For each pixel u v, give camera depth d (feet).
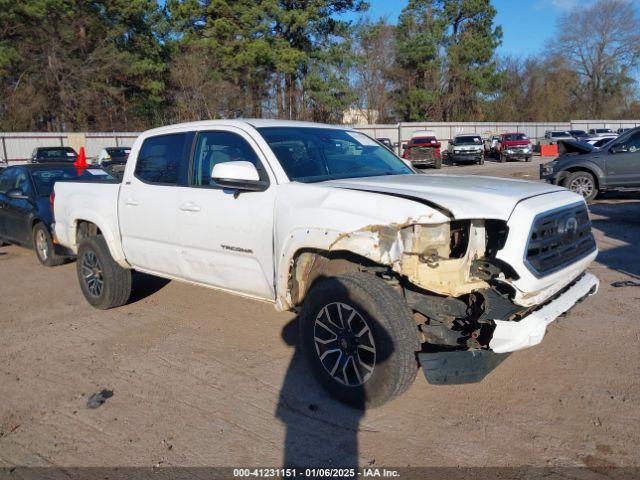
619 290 19.94
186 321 18.30
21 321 18.94
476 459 10.21
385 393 11.21
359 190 12.15
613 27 207.41
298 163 14.12
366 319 11.21
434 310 11.64
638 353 14.49
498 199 11.52
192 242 15.37
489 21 172.55
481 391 12.78
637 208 39.37
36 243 28.37
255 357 15.15
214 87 124.26
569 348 14.93
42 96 123.13
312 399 12.66
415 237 11.12
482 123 150.51
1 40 118.11
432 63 164.14
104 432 11.53
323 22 128.88
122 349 16.02
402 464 10.12
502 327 10.85
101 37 127.24
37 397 13.17
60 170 30.40
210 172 15.23
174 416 12.10
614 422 11.27
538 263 11.38
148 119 138.92
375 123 168.66
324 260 13.08
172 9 126.21
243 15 121.08
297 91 132.67
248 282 14.25
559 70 207.82
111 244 18.29
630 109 215.92
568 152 44.37
